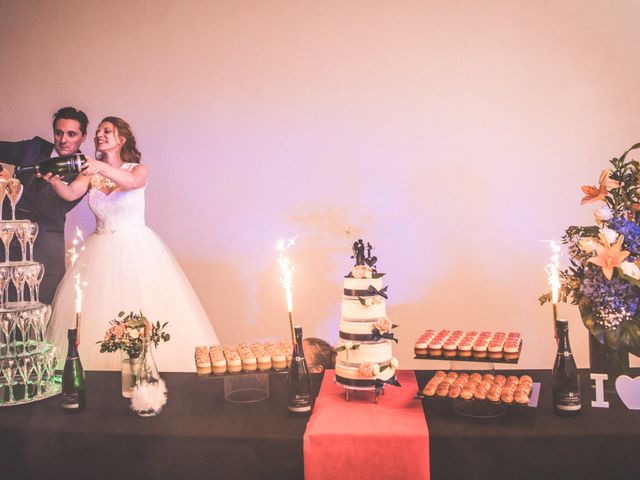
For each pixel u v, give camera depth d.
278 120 4.48
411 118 4.38
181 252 4.60
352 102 4.42
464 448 1.98
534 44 4.27
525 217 4.34
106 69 4.59
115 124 3.76
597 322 2.22
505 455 1.97
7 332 2.49
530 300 4.36
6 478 2.16
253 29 4.47
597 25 4.22
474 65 4.32
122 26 4.56
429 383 2.30
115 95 4.59
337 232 4.47
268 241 4.54
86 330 3.58
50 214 4.18
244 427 2.10
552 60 4.27
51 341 3.60
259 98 4.49
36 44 4.63
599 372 2.29
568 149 4.29
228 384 2.41
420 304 4.44
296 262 4.52
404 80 4.37
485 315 4.39
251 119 4.50
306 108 4.46
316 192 4.48
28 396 2.42
